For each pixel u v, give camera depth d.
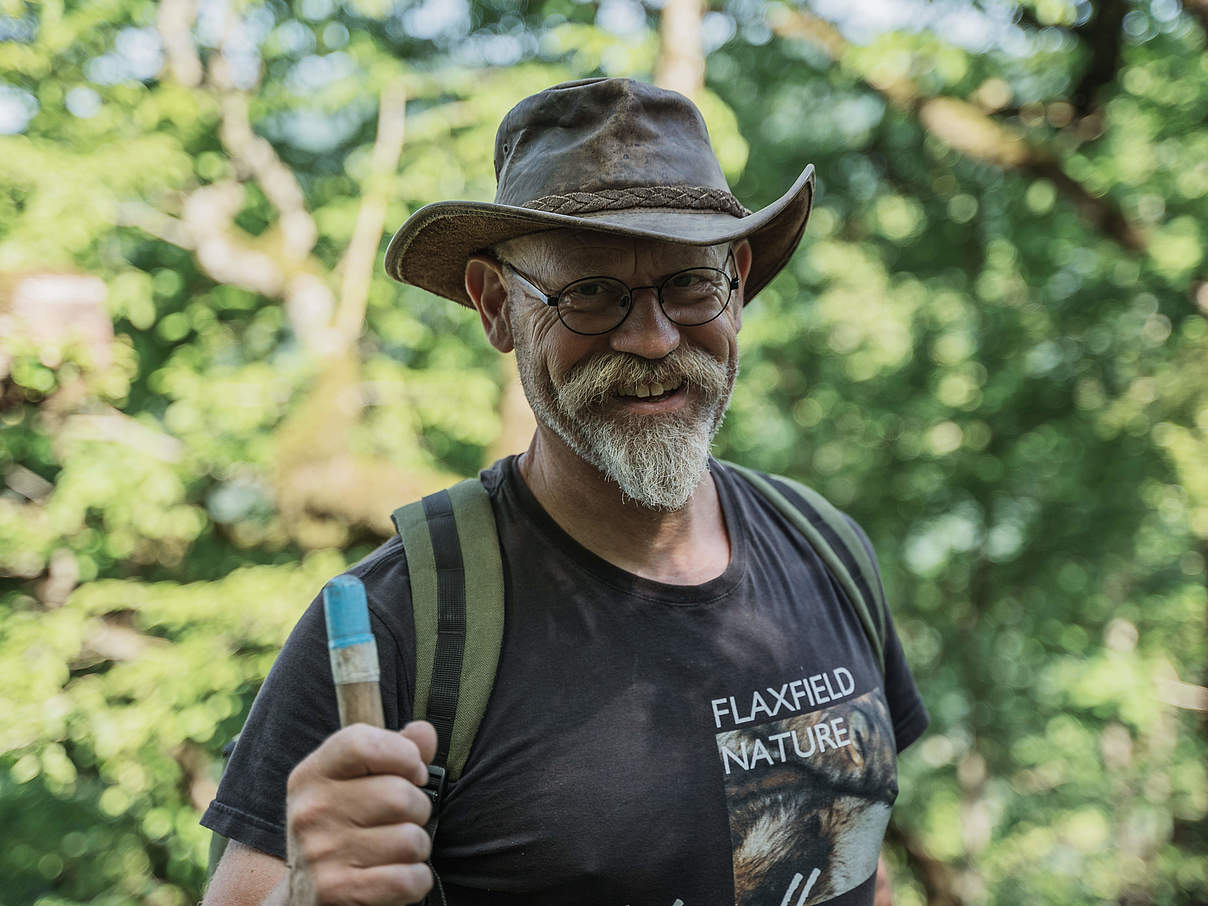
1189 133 6.70
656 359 1.47
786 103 8.97
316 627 1.44
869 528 9.38
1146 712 8.56
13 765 5.26
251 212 6.89
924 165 8.99
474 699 1.40
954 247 9.14
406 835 1.06
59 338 4.89
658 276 1.47
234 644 5.76
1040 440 8.77
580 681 1.43
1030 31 7.15
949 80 7.05
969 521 9.50
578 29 5.82
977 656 9.70
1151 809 10.10
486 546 1.50
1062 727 9.94
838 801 1.52
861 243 9.26
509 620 1.46
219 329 6.89
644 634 1.48
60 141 5.71
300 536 6.06
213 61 6.21
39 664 5.22
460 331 7.24
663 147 1.50
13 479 5.75
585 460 1.52
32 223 5.06
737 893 1.42
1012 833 10.62
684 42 5.52
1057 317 8.70
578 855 1.35
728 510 1.68
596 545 1.53
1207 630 8.74
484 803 1.38
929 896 8.42
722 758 1.44
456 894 1.40
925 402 9.32
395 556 1.50
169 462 5.57
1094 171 7.06
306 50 6.59
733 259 1.63
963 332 9.42
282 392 6.09
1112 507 8.59
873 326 9.38
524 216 1.41
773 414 9.41
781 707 1.50
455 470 6.96
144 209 6.03
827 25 7.20
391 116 6.26
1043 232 8.27
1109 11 6.89
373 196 6.21
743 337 7.63
